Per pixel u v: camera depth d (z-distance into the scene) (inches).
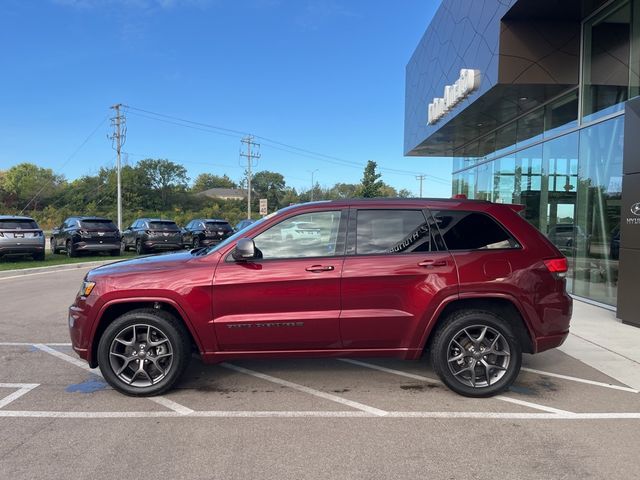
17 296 409.1
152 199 3075.8
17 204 3006.9
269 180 4104.3
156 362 181.2
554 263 183.8
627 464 133.0
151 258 196.2
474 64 460.8
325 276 177.2
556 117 460.1
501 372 181.0
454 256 179.9
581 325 301.0
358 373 211.3
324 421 161.0
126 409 170.7
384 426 157.1
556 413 168.4
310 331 178.2
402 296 177.9
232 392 188.1
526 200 528.7
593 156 394.0
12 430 153.3
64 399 180.1
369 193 1487.5
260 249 183.6
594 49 387.2
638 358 234.2
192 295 176.1
